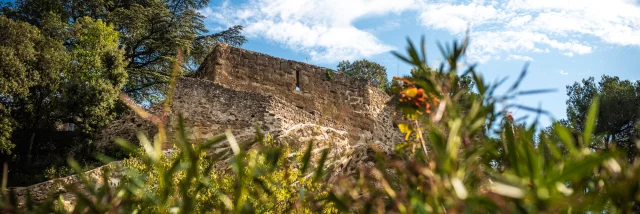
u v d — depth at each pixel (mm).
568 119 19500
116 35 24156
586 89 20422
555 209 980
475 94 1272
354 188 1351
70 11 28109
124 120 17609
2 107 18312
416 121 1457
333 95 21094
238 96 17234
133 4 27672
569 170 967
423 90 1474
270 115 17109
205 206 1463
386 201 1258
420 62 1309
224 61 19422
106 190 1341
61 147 18734
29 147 18156
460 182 1018
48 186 12203
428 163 1211
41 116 19562
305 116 18609
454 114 1231
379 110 22422
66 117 18844
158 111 16969
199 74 21156
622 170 1091
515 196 959
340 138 16766
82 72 21625
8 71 18781
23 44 19672
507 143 1145
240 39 28781
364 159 17594
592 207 1052
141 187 1320
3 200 1298
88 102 18938
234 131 16703
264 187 1455
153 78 27141
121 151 16625
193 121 16547
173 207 1279
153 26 26844
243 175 1335
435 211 1065
